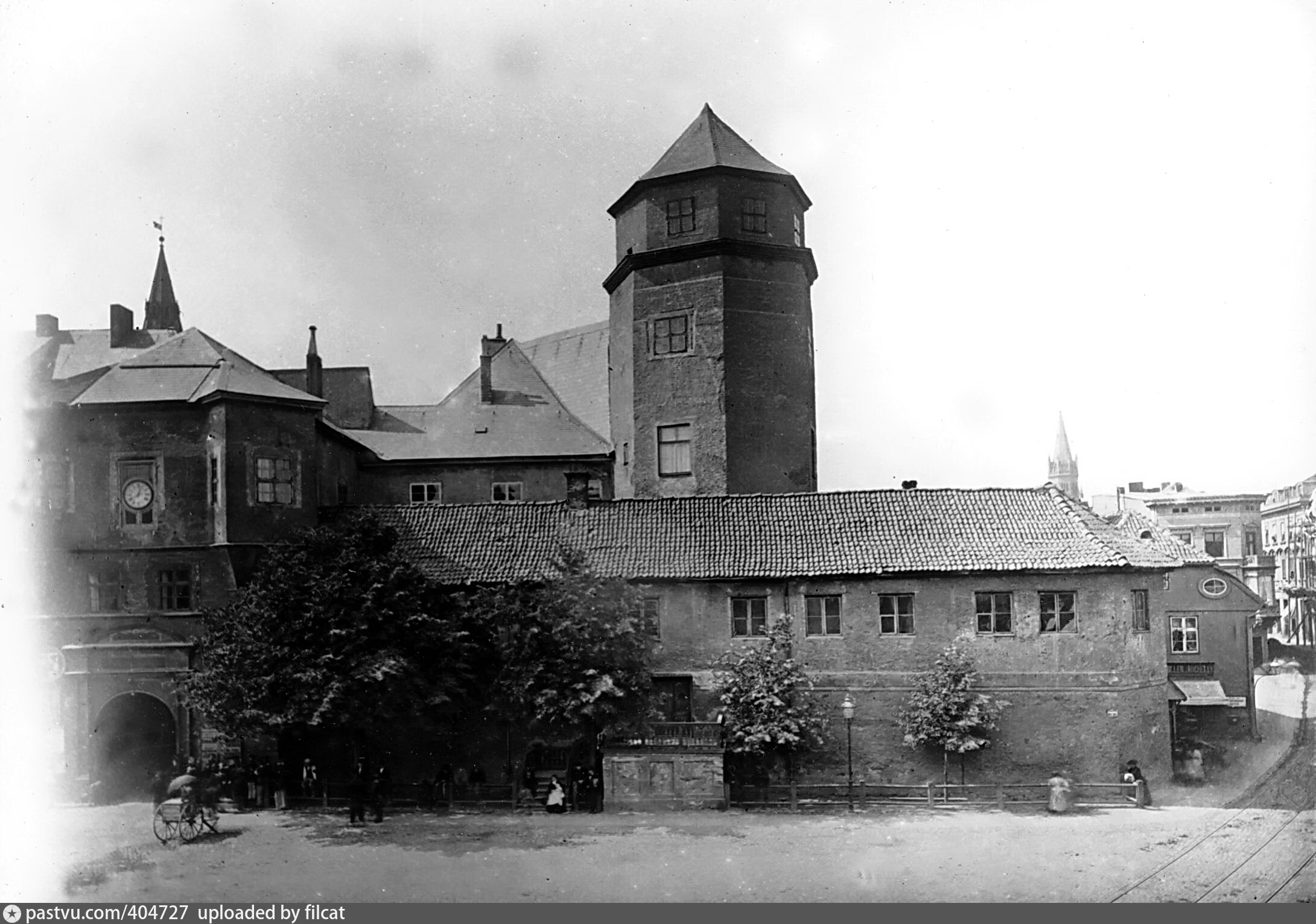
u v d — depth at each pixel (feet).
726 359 137.69
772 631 111.14
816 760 110.22
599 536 118.32
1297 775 114.01
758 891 83.10
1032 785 106.93
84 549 114.21
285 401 117.08
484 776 108.58
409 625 105.81
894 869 87.10
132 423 115.65
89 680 111.14
